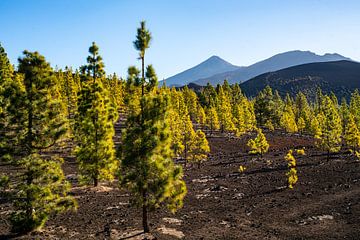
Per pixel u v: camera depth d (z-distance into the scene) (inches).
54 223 943.7
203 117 3878.0
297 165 2322.8
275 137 3951.8
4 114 777.6
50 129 801.6
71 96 2974.9
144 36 839.7
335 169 2074.3
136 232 854.5
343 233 927.0
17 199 790.5
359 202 1259.8
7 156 769.6
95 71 1487.5
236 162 2593.5
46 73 812.0
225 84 5526.6
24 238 752.3
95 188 1476.4
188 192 1573.6
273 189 1614.2
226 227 996.6
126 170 826.8
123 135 810.8
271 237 905.5
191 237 876.0
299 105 5452.8
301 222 1053.2
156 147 792.9
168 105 818.8
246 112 3949.3
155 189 790.5
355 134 2738.7
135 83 821.9
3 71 2146.9
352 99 4407.0
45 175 797.9
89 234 836.6
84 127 1440.7
